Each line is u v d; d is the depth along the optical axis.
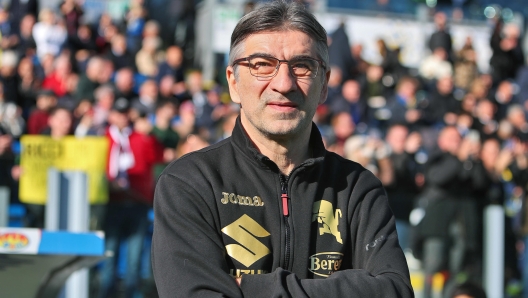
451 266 7.44
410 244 7.67
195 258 2.16
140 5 12.78
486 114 11.69
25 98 9.94
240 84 2.33
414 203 7.91
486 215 7.43
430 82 12.62
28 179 6.57
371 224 2.33
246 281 2.12
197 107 10.31
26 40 11.50
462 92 12.03
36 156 6.60
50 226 4.89
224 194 2.27
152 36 12.02
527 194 8.49
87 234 3.54
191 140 7.68
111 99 8.56
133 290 6.93
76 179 4.95
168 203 2.25
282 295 2.06
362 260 2.30
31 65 10.22
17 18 11.89
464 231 7.54
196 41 14.24
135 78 11.06
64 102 9.05
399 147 8.34
